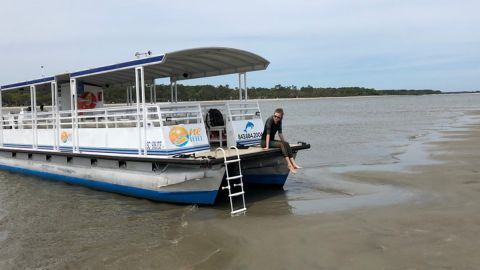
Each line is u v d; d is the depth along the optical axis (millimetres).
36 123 13820
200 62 11531
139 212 9477
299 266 6137
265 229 7836
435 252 6328
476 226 7422
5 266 6773
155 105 9562
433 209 8609
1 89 15555
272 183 11258
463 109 63594
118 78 13812
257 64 11703
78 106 14719
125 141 10461
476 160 14266
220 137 10961
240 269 6195
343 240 7012
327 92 171625
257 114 11539
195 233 7844
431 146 18766
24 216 9523
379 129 30156
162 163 9445
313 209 9070
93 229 8453
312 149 19344
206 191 9312
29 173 14305
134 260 6773
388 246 6648
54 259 6996
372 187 10961
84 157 11602
